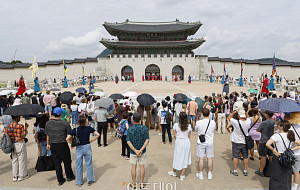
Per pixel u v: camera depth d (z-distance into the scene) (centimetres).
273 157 489
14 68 5469
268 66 5609
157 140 998
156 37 6244
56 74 5619
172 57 5662
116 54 5731
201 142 584
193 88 2958
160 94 2209
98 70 5681
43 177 615
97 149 875
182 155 570
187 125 571
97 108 922
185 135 576
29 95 1548
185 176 614
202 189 535
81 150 543
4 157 792
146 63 5678
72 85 3716
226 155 798
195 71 5672
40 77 5559
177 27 6281
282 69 5525
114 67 5672
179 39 6222
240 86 3272
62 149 553
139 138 515
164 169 666
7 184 568
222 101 1184
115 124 1246
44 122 646
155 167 684
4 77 5453
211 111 1123
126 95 1184
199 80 5562
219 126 1112
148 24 6794
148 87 3183
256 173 627
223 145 923
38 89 2514
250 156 785
